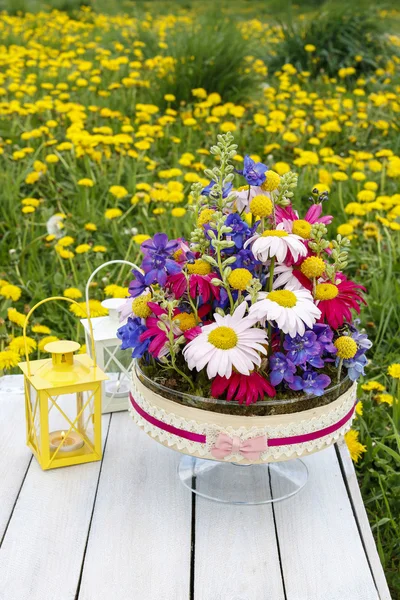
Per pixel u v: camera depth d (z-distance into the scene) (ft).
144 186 12.44
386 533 7.13
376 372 9.67
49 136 14.88
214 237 4.78
